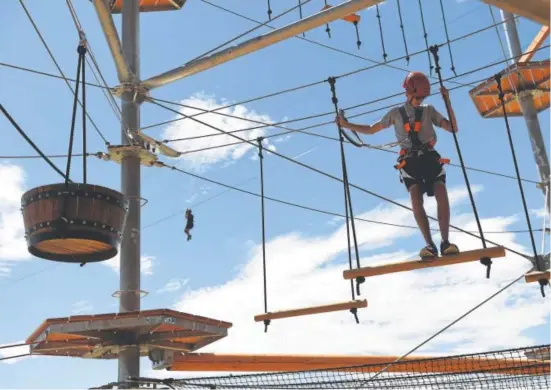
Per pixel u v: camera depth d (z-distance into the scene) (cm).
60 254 687
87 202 647
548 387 820
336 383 869
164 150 1123
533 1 396
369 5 934
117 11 1500
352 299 841
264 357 1067
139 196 1066
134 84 1101
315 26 988
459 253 701
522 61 1383
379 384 859
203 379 909
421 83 734
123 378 954
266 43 1033
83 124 657
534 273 747
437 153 727
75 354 1041
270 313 898
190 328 929
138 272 1027
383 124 748
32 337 973
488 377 840
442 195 718
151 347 990
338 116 770
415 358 1023
